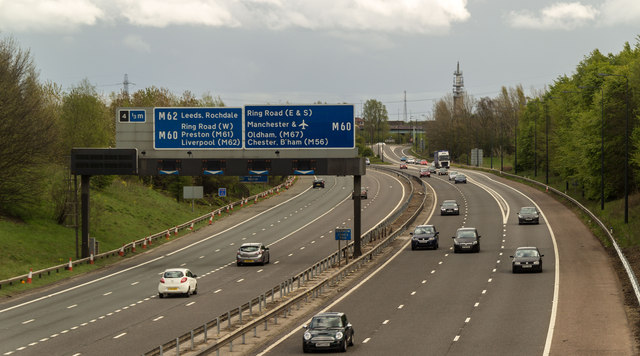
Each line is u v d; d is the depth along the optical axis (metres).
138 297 64.44
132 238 107.88
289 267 81.94
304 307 57.00
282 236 111.00
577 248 86.50
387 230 110.88
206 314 54.84
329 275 74.00
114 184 135.62
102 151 85.44
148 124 85.50
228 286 69.81
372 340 44.72
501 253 85.75
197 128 85.06
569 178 159.00
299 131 84.38
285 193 175.62
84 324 52.12
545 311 52.59
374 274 73.94
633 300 55.38
